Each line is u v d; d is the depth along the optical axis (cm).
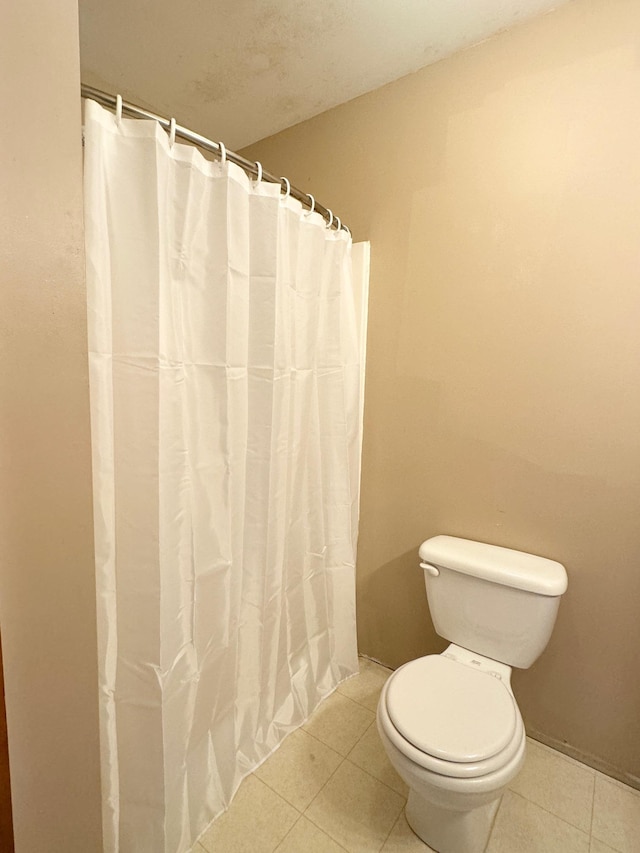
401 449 161
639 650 123
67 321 58
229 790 120
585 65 116
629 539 121
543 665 138
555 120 121
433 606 141
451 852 108
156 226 85
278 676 142
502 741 97
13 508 54
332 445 155
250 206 109
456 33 129
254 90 156
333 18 123
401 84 148
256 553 124
